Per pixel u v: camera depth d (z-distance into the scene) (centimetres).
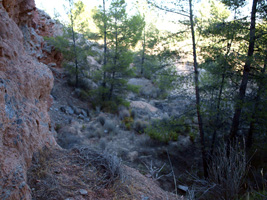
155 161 780
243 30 626
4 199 188
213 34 651
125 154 783
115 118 1241
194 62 705
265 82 616
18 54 353
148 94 1994
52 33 1553
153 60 757
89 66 1564
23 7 499
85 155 346
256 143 786
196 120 1066
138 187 320
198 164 827
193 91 780
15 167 221
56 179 273
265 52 617
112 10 1299
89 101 1412
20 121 274
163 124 805
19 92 310
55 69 1434
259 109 666
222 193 367
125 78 1486
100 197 265
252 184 522
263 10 588
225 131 780
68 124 1021
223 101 688
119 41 1369
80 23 1436
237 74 671
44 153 316
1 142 228
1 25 310
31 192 237
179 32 716
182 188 612
